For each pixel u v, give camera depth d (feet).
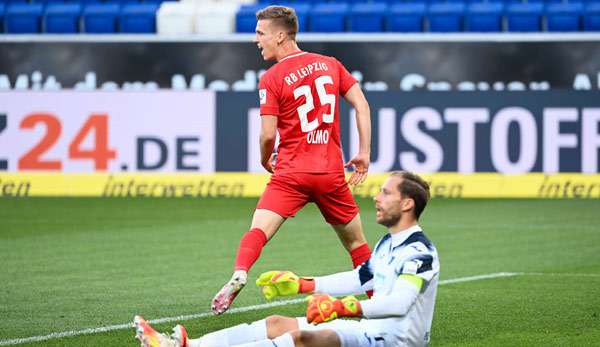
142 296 81.66
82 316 73.10
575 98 164.76
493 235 122.21
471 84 171.22
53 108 169.68
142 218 139.85
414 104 166.30
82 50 174.70
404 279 49.03
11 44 175.32
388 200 50.75
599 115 164.45
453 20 186.80
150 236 120.78
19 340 64.69
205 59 173.47
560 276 91.56
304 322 53.98
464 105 165.99
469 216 142.00
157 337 52.54
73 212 146.92
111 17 191.11
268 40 67.97
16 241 115.85
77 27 192.44
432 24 187.21
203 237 120.26
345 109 165.89
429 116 166.71
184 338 52.90
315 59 67.92
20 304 77.71
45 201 161.89
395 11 188.34
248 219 139.23
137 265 98.22
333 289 52.75
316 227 130.72
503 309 75.72
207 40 173.27
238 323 71.67
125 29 190.60
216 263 99.81
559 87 170.71
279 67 67.31
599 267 97.40
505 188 166.50
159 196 169.07
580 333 67.26
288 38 68.08
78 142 169.89
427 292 50.08
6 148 170.09
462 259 102.94
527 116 165.68
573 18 184.55
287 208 66.64
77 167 170.40
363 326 51.75
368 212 146.92
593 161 165.17
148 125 169.37
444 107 166.20
